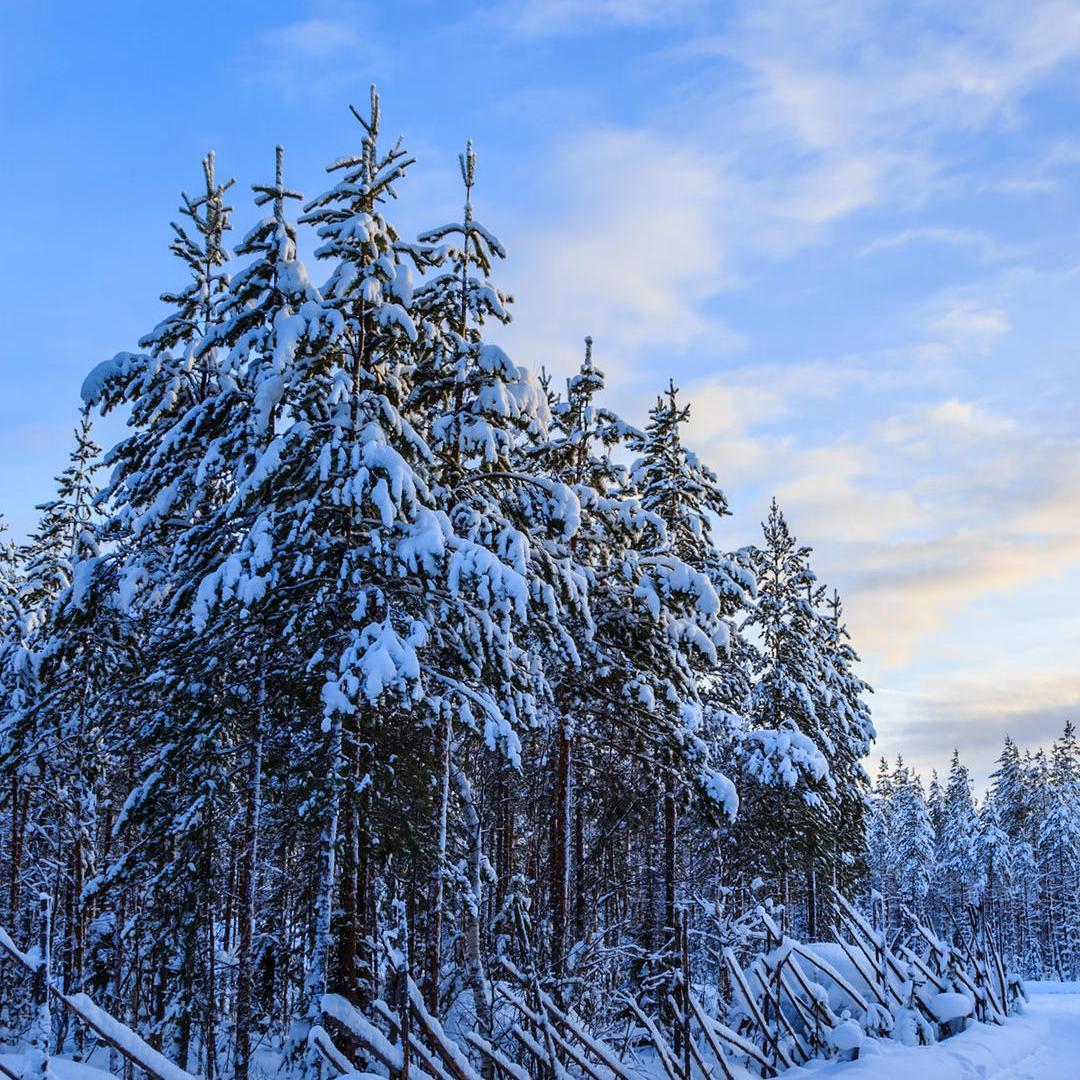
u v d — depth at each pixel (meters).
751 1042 14.87
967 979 18.73
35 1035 9.12
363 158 14.50
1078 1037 18.98
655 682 18.95
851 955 17.77
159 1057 9.64
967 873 78.81
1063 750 80.44
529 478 15.31
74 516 23.86
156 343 17.34
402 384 15.10
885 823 87.94
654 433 23.61
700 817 21.33
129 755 16.66
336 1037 11.91
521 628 15.58
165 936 14.30
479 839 15.48
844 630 34.72
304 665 13.88
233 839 14.87
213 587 12.36
